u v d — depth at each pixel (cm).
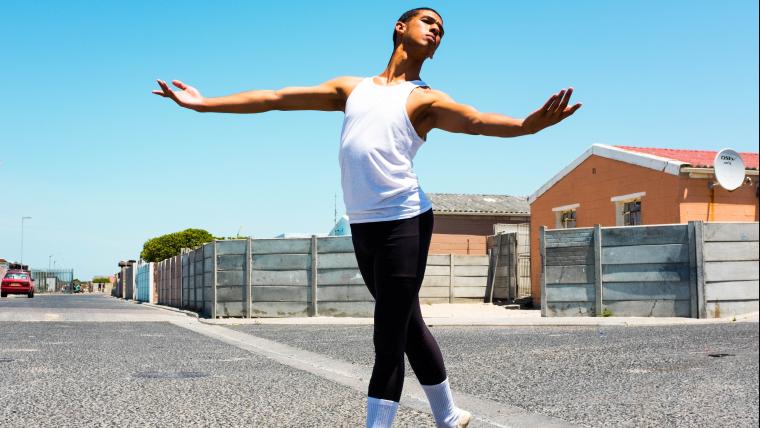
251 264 1595
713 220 1524
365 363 646
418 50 232
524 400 442
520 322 1249
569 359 663
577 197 1852
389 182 221
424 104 221
